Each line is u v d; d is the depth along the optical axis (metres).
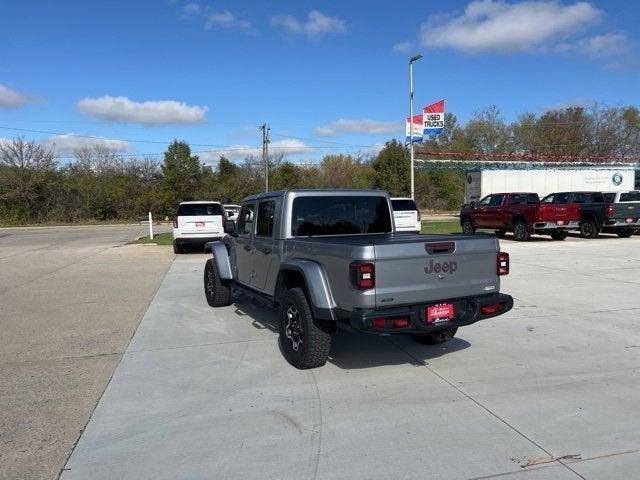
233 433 3.99
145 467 3.51
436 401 4.53
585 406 4.38
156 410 4.44
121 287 10.52
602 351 5.87
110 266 13.95
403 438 3.86
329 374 5.26
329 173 62.59
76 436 3.97
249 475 3.39
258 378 5.19
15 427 4.14
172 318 7.80
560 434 3.88
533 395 4.63
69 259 15.92
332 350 6.06
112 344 6.44
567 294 9.09
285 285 5.97
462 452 3.63
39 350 6.19
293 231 6.08
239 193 53.59
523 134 64.88
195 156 52.53
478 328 6.94
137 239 24.38
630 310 7.82
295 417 4.26
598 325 6.99
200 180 52.81
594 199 21.94
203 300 9.15
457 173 53.97
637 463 3.45
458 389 4.80
